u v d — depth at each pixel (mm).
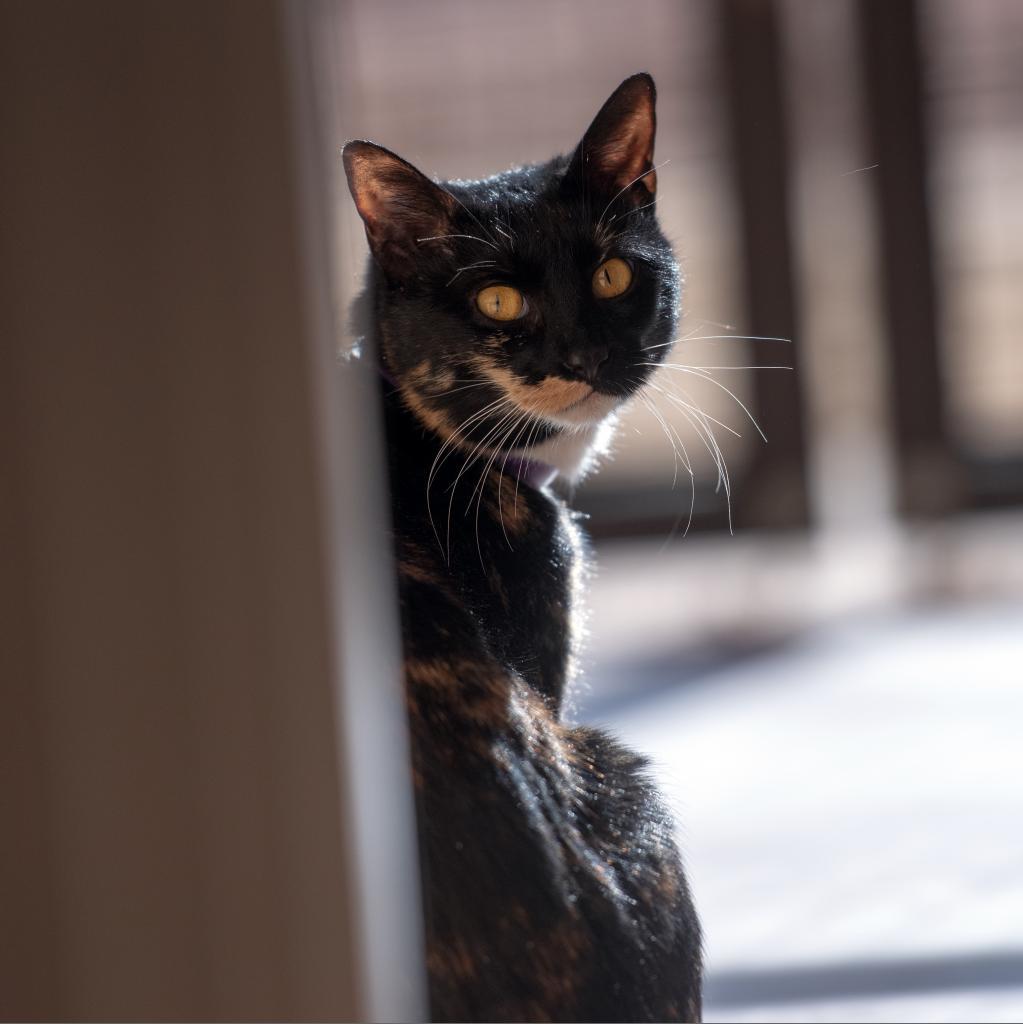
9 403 613
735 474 2195
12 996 637
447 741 938
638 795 981
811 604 2068
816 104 2229
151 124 609
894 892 1186
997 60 2150
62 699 631
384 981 717
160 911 646
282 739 646
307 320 630
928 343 2203
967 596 2041
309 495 635
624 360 1054
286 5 617
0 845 631
